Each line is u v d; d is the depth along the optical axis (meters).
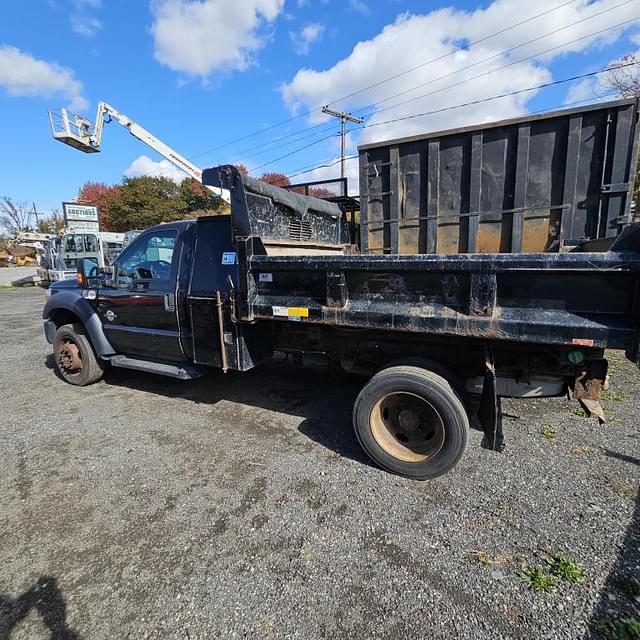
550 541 2.20
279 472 2.97
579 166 3.47
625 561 2.04
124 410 4.25
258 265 3.20
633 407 3.86
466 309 2.47
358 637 1.70
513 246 3.79
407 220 4.28
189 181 40.38
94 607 1.87
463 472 2.89
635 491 2.60
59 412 4.23
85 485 2.86
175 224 3.97
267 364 5.75
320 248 4.55
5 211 56.06
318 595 1.91
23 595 1.95
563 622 1.73
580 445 3.20
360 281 2.80
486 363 2.68
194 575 2.04
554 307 2.27
